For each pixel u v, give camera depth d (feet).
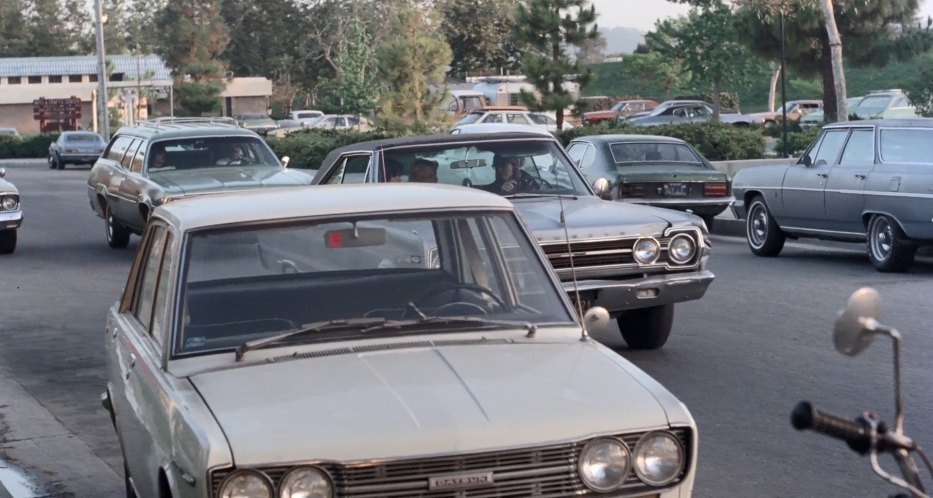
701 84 186.19
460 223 17.24
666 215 31.60
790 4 92.07
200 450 12.73
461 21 295.28
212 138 57.41
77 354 35.81
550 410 13.32
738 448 23.70
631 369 14.83
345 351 14.98
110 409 21.03
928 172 45.57
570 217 30.66
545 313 16.37
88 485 22.80
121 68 278.46
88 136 162.81
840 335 10.46
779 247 54.44
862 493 20.77
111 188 59.77
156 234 18.30
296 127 208.13
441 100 132.77
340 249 16.52
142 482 16.93
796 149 101.60
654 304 30.60
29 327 40.32
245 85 289.12
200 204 17.51
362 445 12.66
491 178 33.47
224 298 15.83
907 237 46.47
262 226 16.33
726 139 100.99
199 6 274.57
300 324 15.72
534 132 35.24
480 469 12.83
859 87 232.53
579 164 64.75
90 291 48.21
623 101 205.05
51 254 61.11
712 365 31.22
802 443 23.98
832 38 87.51
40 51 418.51
